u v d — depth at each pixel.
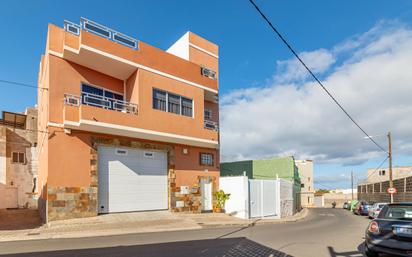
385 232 7.33
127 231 13.07
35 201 22.81
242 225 17.28
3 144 22.22
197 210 20.75
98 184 16.12
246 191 21.67
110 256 8.06
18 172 22.70
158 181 18.97
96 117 15.14
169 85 18.98
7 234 11.84
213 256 8.20
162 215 17.59
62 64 15.81
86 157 15.63
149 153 18.73
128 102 17.50
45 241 10.52
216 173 22.78
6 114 24.47
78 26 15.79
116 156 17.09
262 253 8.71
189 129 19.62
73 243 10.09
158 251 8.77
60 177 14.63
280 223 20.00
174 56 19.66
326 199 73.31
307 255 8.50
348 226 17.78
